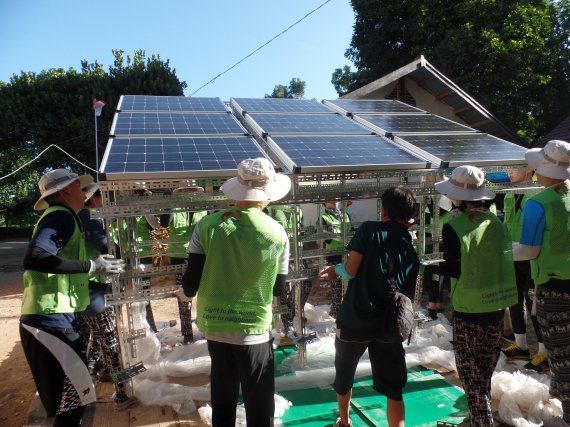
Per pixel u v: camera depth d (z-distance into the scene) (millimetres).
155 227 4320
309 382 3389
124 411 2967
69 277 2254
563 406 2564
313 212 6527
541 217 2496
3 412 3297
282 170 3408
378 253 2309
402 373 2381
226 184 2268
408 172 3498
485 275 2375
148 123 4039
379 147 3850
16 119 13719
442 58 11664
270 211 4051
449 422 2770
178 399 3018
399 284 2303
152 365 3521
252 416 2125
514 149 4074
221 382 2152
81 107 13922
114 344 3018
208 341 2148
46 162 14570
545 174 2557
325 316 4867
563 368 2521
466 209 2516
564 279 2484
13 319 5906
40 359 2137
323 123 4598
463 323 2434
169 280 6055
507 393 2869
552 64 12367
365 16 13617
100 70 14945
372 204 6488
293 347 4098
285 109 5148
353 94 8773
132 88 14180
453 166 3518
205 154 3240
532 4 12367
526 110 12844
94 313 2922
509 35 11742
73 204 2395
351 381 2529
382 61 13648
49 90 14047
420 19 12469
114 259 2492
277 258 2133
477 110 8477
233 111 5383
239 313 2070
